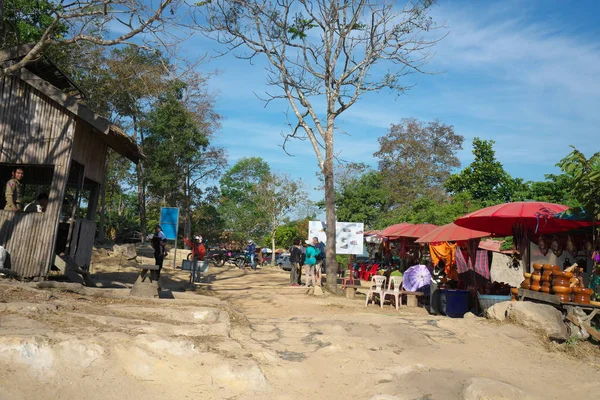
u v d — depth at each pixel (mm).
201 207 46781
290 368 5977
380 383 5773
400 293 14312
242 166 68562
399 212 37312
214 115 40344
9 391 4270
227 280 20125
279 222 47625
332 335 7574
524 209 10711
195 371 5289
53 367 4727
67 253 11578
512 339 8016
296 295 15039
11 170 12555
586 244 10617
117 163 37156
